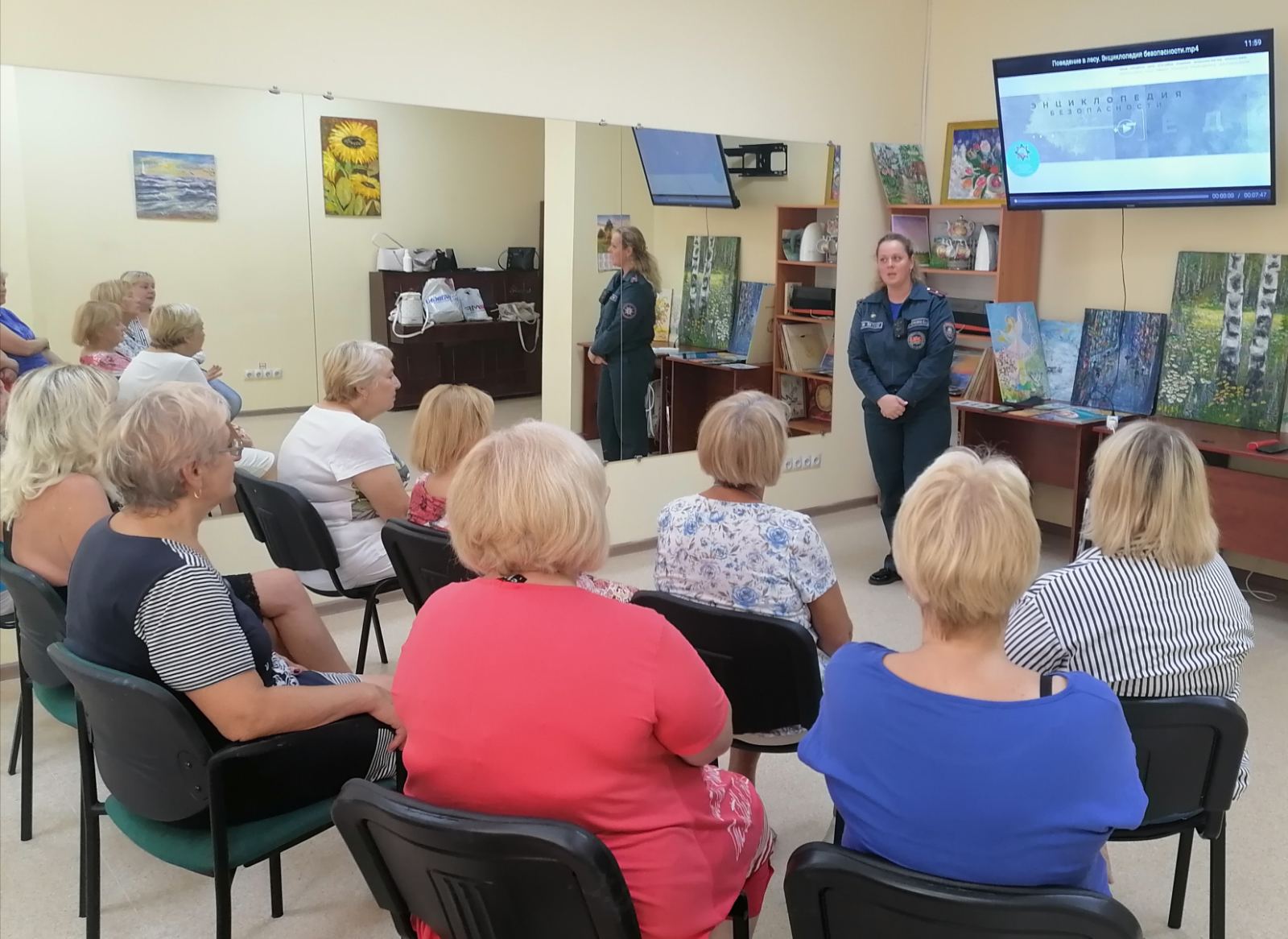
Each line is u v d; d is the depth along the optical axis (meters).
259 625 1.76
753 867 1.58
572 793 1.26
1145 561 1.71
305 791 1.76
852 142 5.11
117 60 3.20
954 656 1.25
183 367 3.43
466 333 4.09
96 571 1.63
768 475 2.09
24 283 3.16
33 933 2.09
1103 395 4.67
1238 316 4.20
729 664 1.99
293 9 3.48
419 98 3.80
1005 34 4.94
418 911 1.33
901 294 4.25
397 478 2.96
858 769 1.25
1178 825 1.83
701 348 4.81
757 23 4.64
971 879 1.20
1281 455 3.70
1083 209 4.42
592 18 4.15
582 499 1.32
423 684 1.30
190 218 3.42
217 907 1.64
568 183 4.23
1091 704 1.17
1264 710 3.14
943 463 1.34
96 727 1.68
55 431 2.09
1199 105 3.93
